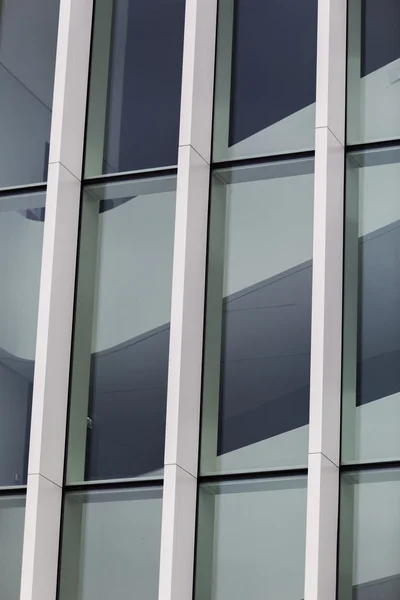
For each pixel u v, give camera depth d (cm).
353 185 2098
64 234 2197
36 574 2028
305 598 1864
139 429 2116
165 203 2220
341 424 1988
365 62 2161
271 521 1995
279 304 2105
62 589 2058
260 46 2258
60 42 2286
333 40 2116
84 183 2255
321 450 1916
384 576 1908
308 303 2091
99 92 2316
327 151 2052
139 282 2191
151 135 2277
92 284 2205
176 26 2338
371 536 1928
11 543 2103
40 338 2133
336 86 2111
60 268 2180
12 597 2077
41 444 2080
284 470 1991
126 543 2056
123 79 2320
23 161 2338
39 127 2350
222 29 2277
